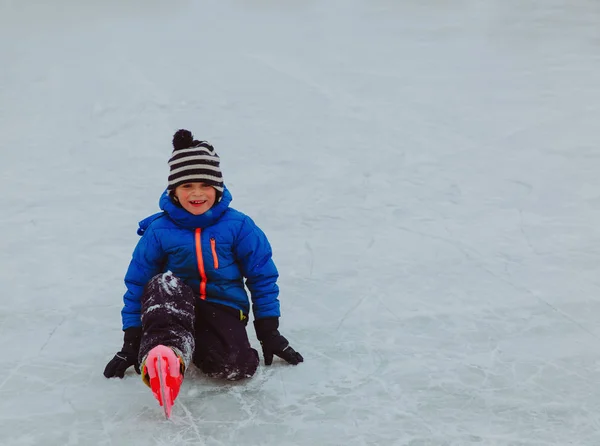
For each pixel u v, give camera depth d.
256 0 24.36
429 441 5.73
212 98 15.55
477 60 17.92
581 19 21.09
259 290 6.84
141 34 20.52
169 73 16.98
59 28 21.34
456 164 12.38
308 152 13.02
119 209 10.94
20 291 8.42
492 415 6.06
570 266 8.91
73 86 16.27
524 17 21.41
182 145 6.59
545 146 12.98
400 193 11.34
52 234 10.05
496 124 14.07
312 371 6.75
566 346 7.16
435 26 20.81
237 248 6.77
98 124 14.33
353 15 22.22
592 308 7.91
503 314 7.81
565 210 10.58
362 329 7.57
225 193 6.75
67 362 6.95
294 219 10.49
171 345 5.81
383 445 5.69
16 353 7.11
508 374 6.68
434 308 7.98
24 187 11.71
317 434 5.82
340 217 10.53
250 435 5.81
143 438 5.77
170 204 6.63
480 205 10.84
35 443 5.73
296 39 19.78
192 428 5.89
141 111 14.83
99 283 8.65
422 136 13.60
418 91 15.91
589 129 13.73
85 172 12.34
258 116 14.67
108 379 6.63
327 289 8.46
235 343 6.41
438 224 10.23
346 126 14.14
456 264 9.02
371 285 8.54
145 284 6.66
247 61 17.84
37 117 14.70
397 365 6.86
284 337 7.16
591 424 5.91
